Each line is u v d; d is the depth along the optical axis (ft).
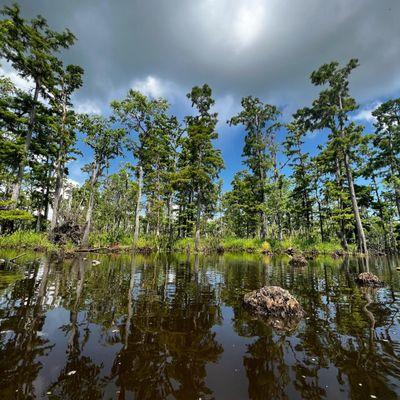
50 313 15.38
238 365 10.10
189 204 104.99
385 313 16.63
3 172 71.20
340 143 81.76
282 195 96.32
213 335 12.97
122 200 135.13
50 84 71.41
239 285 25.94
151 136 86.07
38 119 72.33
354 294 22.30
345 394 8.23
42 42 66.18
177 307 17.60
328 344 11.94
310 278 30.86
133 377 9.10
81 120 81.15
